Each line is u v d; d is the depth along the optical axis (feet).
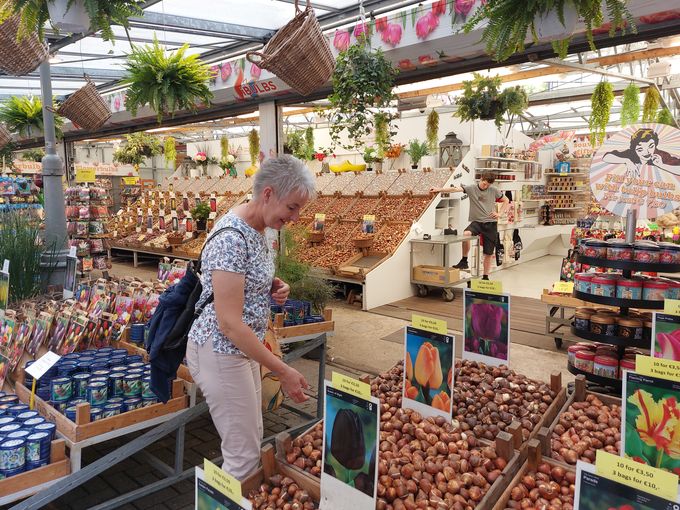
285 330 10.71
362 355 16.14
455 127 29.53
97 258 24.40
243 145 43.73
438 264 26.40
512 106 22.25
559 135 39.60
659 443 5.84
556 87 33.27
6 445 6.68
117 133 32.17
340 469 5.59
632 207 10.52
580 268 17.66
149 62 14.39
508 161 32.37
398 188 27.81
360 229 25.89
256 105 22.48
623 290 10.50
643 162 10.37
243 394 6.25
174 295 6.70
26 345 10.25
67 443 7.34
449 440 6.63
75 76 24.70
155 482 8.60
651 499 3.88
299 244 20.43
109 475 9.32
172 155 34.14
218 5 16.94
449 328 18.84
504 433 6.21
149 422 8.10
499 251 30.55
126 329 10.82
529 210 38.01
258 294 6.26
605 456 4.13
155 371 6.81
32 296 14.53
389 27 15.69
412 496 5.65
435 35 14.64
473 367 8.93
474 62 15.55
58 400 8.11
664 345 8.30
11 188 27.68
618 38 13.00
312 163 35.78
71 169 38.24
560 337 16.31
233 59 22.67
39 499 6.81
